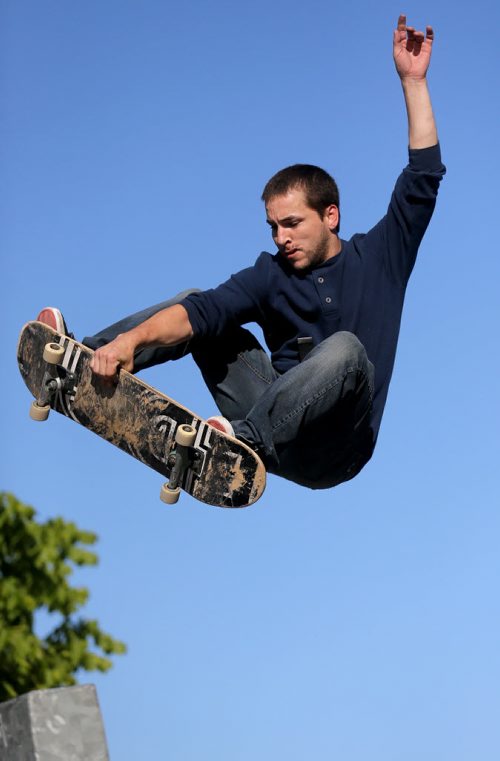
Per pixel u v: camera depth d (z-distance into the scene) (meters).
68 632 14.46
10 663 13.74
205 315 7.23
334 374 6.84
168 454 7.05
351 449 7.50
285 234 7.18
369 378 7.06
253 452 6.86
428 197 7.27
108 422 7.18
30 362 7.37
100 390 7.11
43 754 4.67
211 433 6.92
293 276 7.32
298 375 6.86
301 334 7.32
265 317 7.45
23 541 14.33
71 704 4.79
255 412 6.93
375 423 7.40
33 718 4.71
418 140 7.29
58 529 14.56
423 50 7.45
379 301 7.29
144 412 7.05
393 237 7.32
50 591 14.31
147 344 7.08
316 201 7.20
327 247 7.28
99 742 4.78
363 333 7.27
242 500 6.99
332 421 7.21
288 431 6.95
